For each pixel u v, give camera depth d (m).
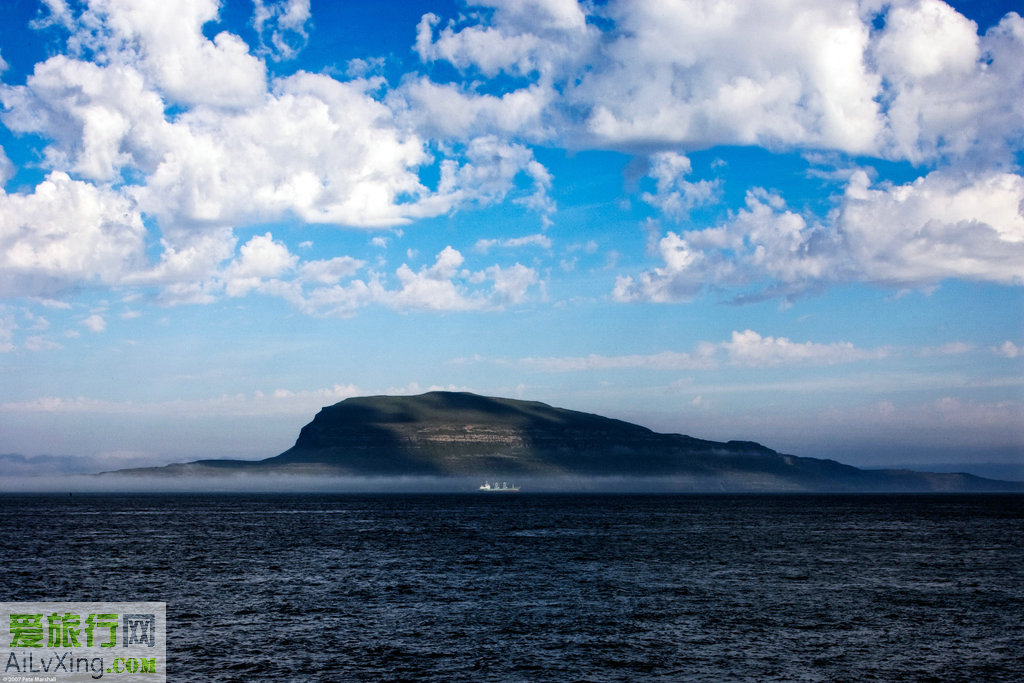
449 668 38.97
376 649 42.53
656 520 171.38
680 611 52.97
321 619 50.12
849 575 71.25
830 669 39.16
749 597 58.69
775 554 90.38
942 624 49.25
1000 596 59.66
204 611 52.66
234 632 46.44
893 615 51.94
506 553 91.06
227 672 38.31
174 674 38.09
